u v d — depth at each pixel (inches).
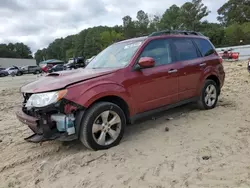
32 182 119.3
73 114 137.2
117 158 136.1
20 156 149.3
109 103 146.9
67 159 136.9
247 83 369.7
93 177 119.2
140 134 169.9
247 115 199.2
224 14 3294.8
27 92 145.1
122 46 187.2
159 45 182.4
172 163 127.3
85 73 155.9
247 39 2226.9
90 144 141.7
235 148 139.9
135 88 159.8
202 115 204.1
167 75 178.4
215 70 220.8
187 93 197.0
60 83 139.0
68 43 4891.7
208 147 142.8
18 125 217.8
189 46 206.4
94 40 3710.6
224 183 107.0
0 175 128.3
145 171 121.2
